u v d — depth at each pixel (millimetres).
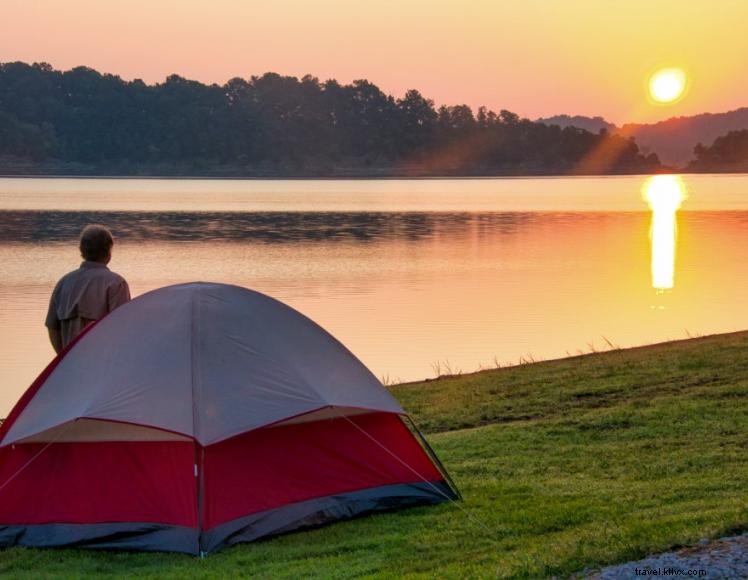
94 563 7242
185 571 6949
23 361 23625
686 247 57094
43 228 74562
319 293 37250
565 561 6258
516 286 39312
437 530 7578
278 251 56281
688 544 6324
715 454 9516
